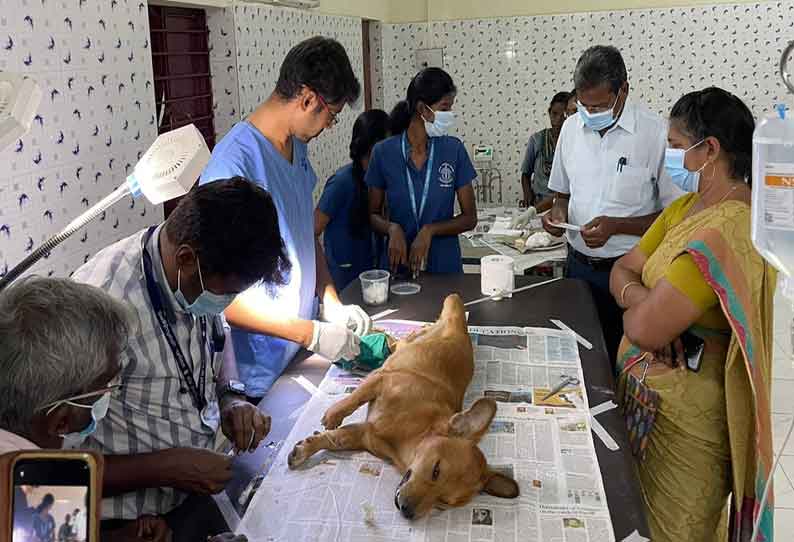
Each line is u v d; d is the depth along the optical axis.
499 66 5.50
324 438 1.34
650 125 2.53
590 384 1.63
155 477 1.16
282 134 1.80
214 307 1.22
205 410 1.31
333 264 3.01
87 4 1.92
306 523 1.15
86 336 0.89
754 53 5.12
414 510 1.13
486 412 1.25
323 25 4.08
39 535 0.65
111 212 2.07
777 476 2.72
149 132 2.27
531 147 4.52
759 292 1.55
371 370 1.71
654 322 1.60
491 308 2.19
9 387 0.86
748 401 1.61
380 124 2.89
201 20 2.91
